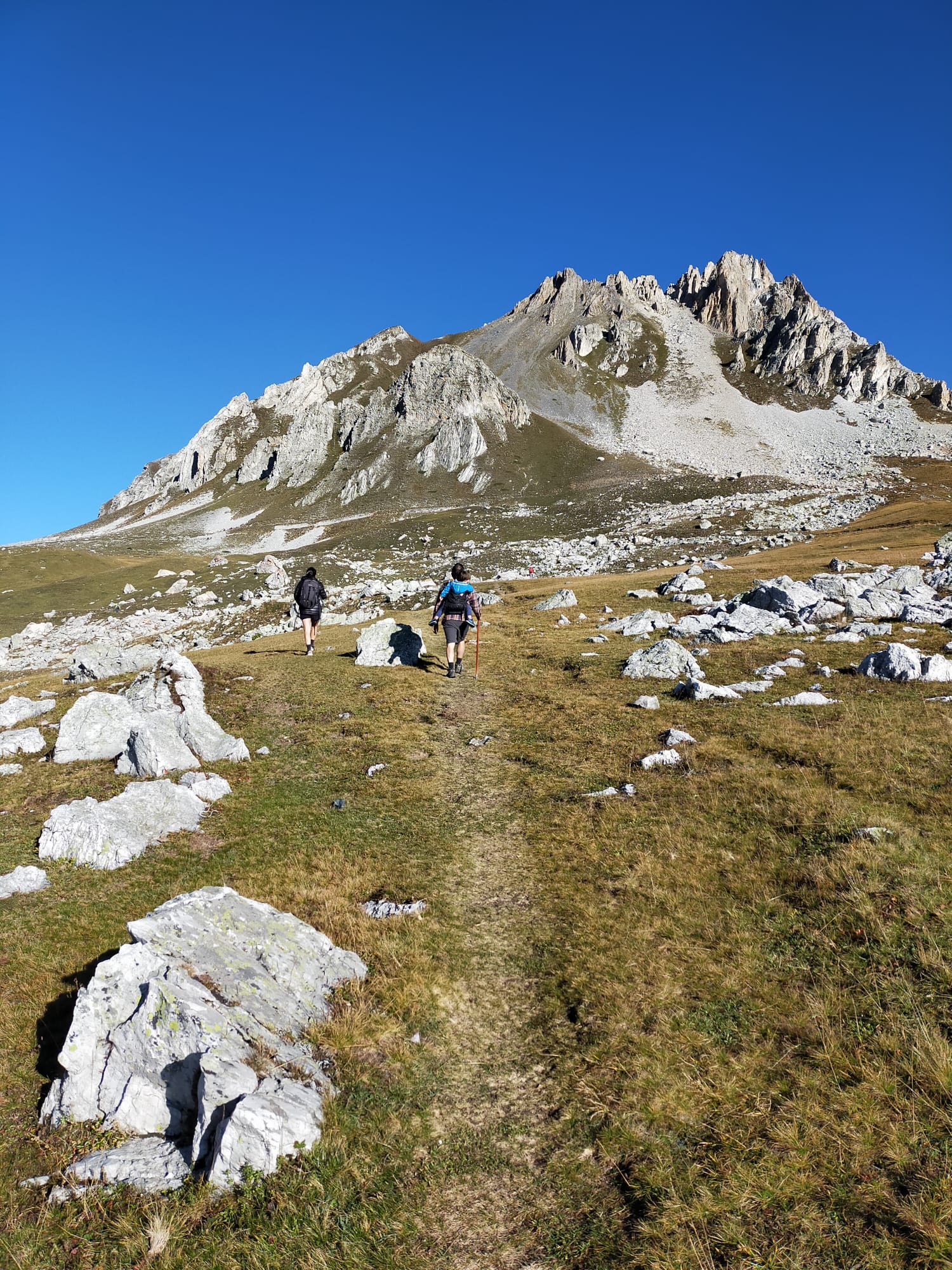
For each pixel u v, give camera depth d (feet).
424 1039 26.94
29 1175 21.80
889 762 45.24
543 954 31.86
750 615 102.22
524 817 46.19
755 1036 24.89
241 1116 21.07
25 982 31.04
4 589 398.42
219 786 52.95
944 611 94.63
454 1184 20.94
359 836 45.21
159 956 26.43
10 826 49.49
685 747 53.88
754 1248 17.71
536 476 651.66
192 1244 19.19
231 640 239.91
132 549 591.37
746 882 34.47
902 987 25.62
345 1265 18.49
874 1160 19.69
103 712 64.59
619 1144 21.62
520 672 85.81
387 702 74.84
